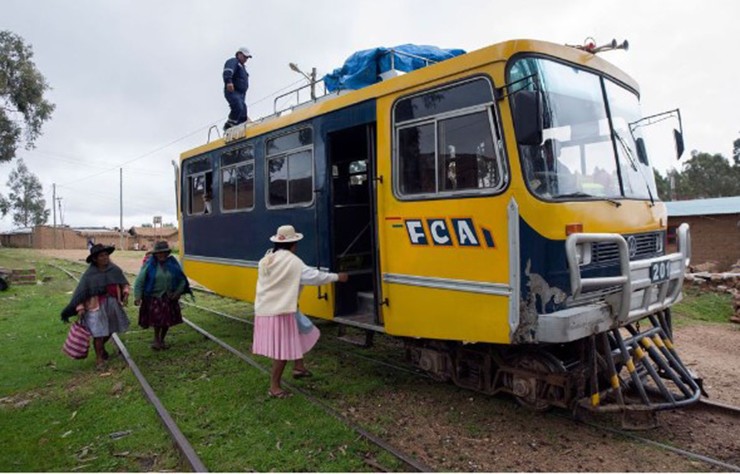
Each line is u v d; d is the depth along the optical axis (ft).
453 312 16.17
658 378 16.11
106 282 23.88
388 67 20.31
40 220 238.68
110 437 15.61
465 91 15.75
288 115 23.44
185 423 16.47
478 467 13.41
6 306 42.55
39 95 95.55
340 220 22.04
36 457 14.43
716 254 61.46
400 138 17.89
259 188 25.77
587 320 14.17
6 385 21.15
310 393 18.89
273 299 17.85
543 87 15.12
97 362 23.81
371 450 14.25
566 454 13.99
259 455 14.12
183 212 34.73
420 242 17.13
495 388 16.90
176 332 29.99
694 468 13.16
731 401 17.78
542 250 14.17
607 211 15.76
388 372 21.25
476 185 15.51
